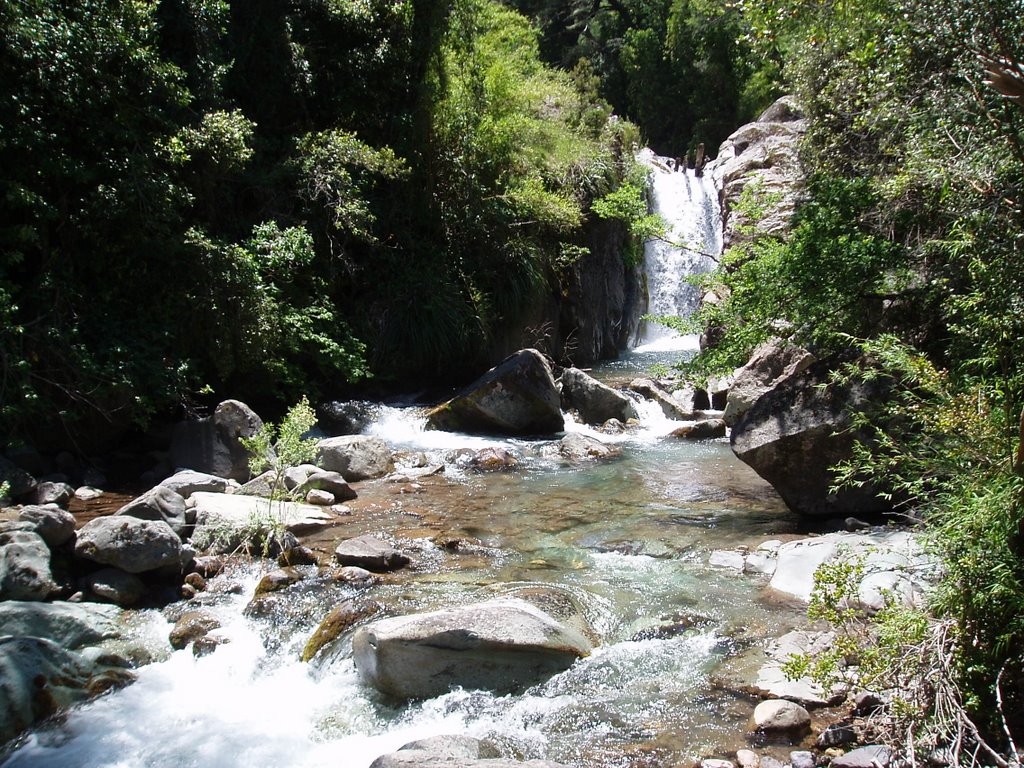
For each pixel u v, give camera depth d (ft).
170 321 34.32
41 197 30.53
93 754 15.02
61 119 31.83
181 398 32.86
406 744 14.19
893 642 14.02
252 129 40.73
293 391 39.22
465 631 16.72
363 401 43.37
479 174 53.72
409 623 16.97
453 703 16.28
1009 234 18.07
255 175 41.68
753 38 28.19
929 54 22.52
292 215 43.34
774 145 55.36
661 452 36.50
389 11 49.34
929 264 24.08
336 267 44.88
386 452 33.73
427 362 47.11
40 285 30.40
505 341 52.29
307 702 16.72
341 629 18.66
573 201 59.36
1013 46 18.66
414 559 23.24
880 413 22.25
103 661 17.76
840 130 34.09
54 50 30.94
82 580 20.74
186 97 35.81
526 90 60.54
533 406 39.24
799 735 14.56
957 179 19.89
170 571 21.65
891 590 16.94
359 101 49.37
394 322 45.96
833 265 24.82
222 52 42.04
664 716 15.47
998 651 13.03
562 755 14.43
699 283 35.58
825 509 24.85
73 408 30.27
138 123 34.53
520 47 72.90
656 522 26.45
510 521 26.81
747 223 45.88
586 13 126.62
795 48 35.65
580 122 68.28
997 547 13.65
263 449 28.43
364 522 26.58
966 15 19.40
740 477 31.94
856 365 22.49
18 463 28.25
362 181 45.14
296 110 47.62
